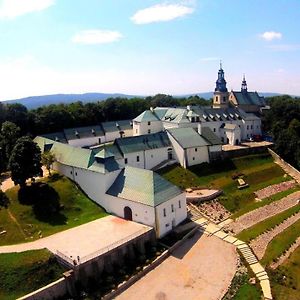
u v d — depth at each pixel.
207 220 70.12
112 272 52.19
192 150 92.69
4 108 116.75
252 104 142.50
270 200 80.81
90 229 60.28
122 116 147.75
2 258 49.88
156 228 60.81
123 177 69.06
